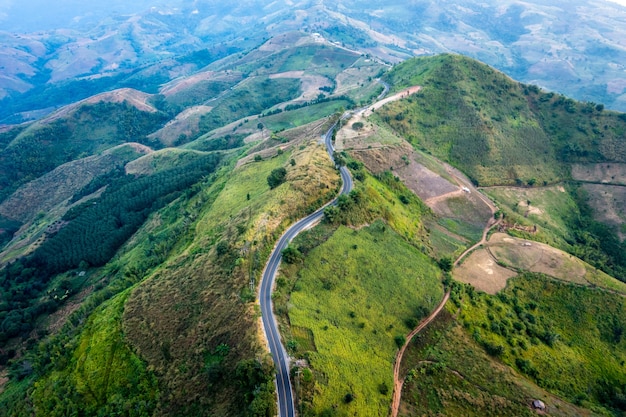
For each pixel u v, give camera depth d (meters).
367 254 102.44
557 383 87.88
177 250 130.12
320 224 108.12
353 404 66.62
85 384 79.88
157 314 88.62
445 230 138.75
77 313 113.00
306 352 72.69
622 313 107.81
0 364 122.50
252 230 100.75
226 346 75.38
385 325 86.56
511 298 110.12
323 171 128.88
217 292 87.31
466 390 77.69
